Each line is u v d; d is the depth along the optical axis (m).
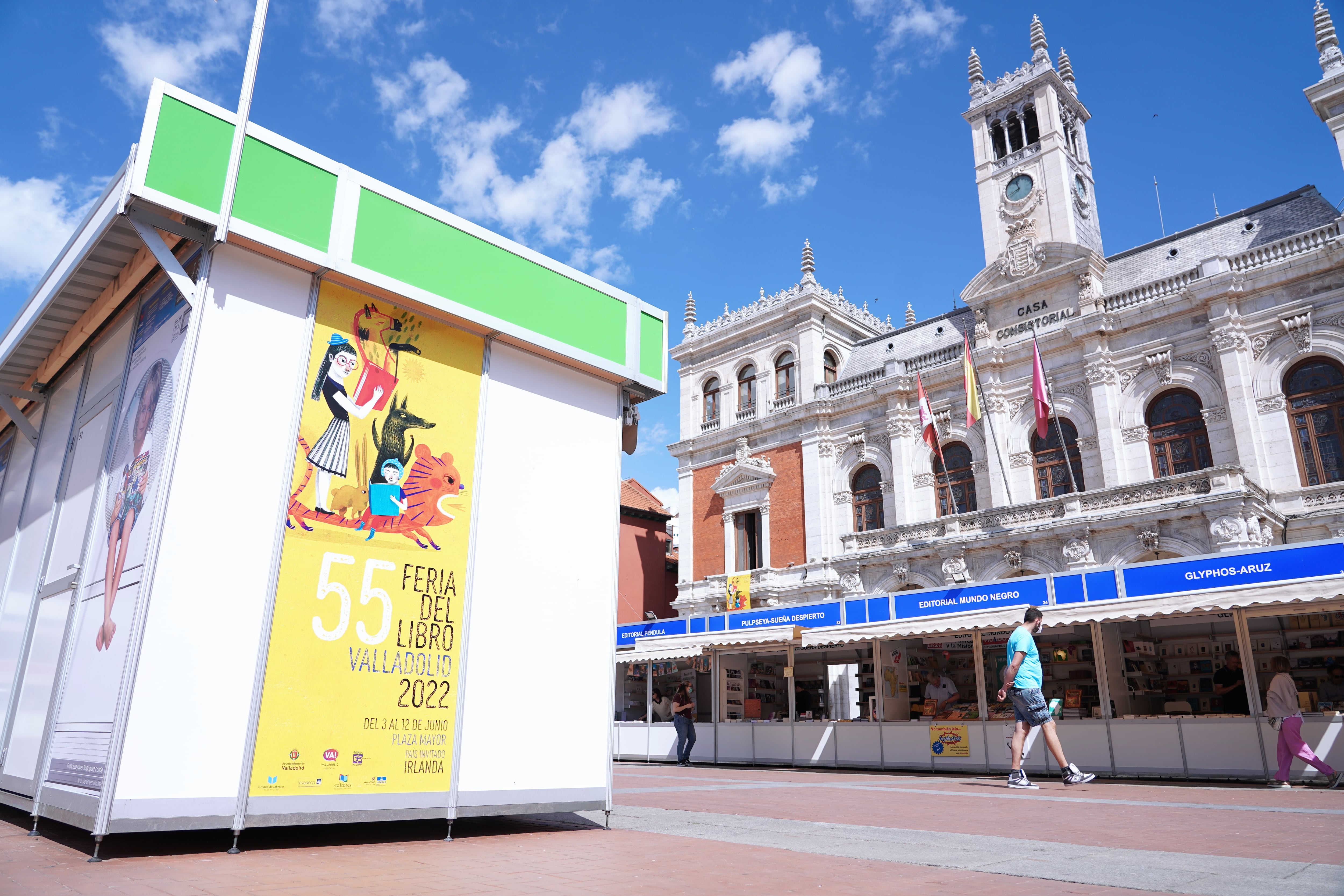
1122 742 14.03
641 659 22.05
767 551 33.59
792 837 6.50
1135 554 22.17
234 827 5.55
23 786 6.98
